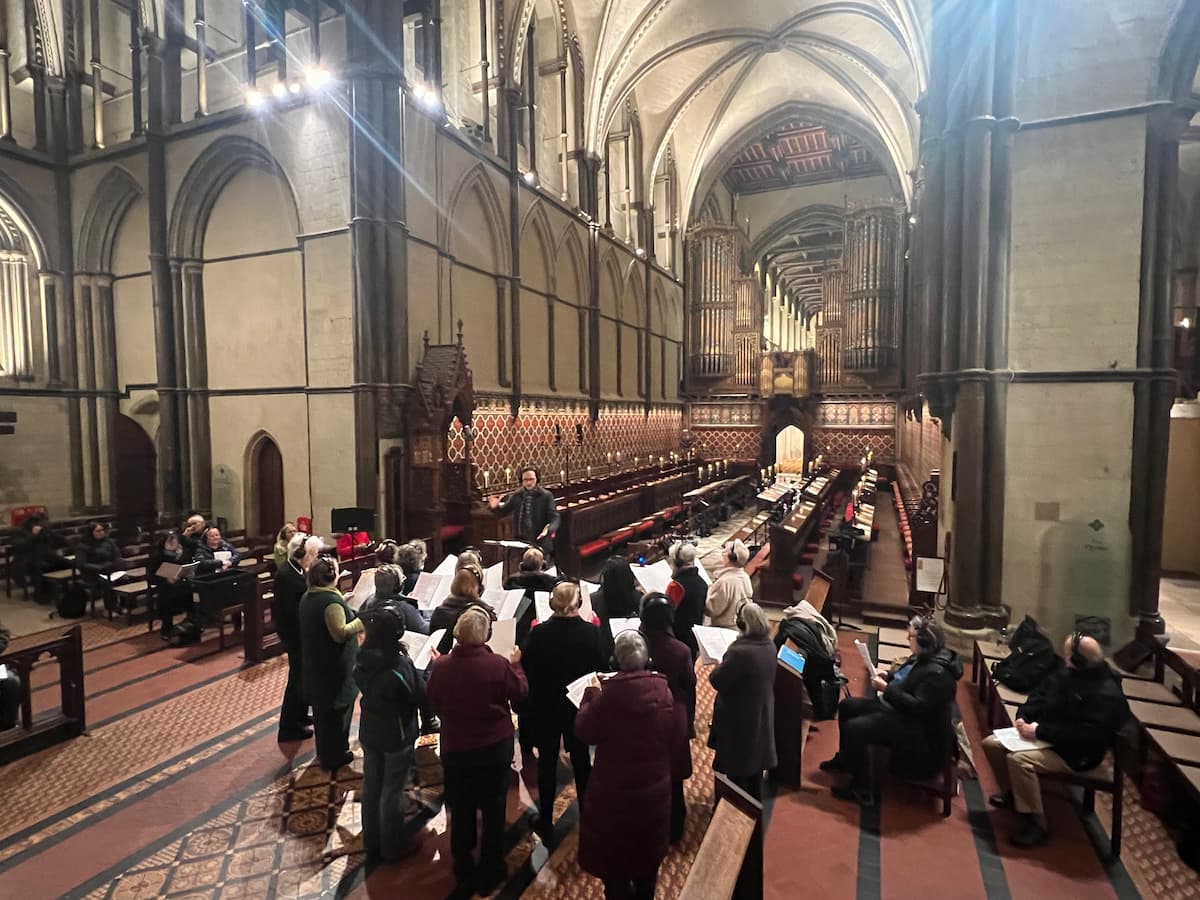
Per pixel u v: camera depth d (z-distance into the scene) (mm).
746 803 2764
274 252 11898
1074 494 7609
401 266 10930
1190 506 11852
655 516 15156
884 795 4805
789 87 22016
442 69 13031
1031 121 7625
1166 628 8711
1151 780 4680
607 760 3260
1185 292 14406
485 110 13727
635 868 3201
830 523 14789
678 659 4008
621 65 18062
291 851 4113
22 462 13375
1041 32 7562
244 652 7500
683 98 21547
